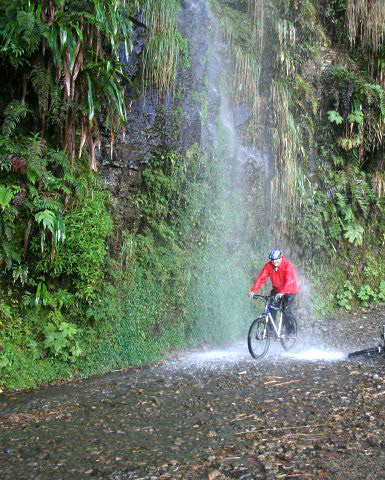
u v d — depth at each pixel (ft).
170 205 29.91
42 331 22.94
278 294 26.17
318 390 19.83
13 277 22.00
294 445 14.65
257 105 35.50
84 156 24.95
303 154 37.17
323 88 39.63
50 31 20.48
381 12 40.57
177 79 30.04
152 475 13.10
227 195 33.17
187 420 16.94
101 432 16.06
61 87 21.79
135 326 26.27
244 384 20.98
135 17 27.63
